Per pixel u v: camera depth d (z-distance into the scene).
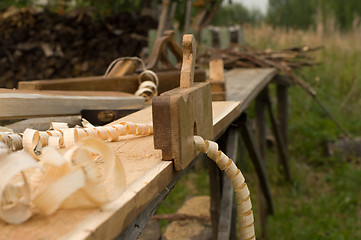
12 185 0.64
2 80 6.52
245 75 4.17
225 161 1.09
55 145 1.07
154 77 2.38
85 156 0.67
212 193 2.87
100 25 6.65
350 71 8.88
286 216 5.11
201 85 1.18
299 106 8.10
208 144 1.08
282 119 6.07
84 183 0.61
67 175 0.61
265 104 5.08
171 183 0.99
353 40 10.23
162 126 0.94
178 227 2.99
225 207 2.47
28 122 1.74
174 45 2.65
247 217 1.12
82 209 0.66
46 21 6.44
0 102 1.42
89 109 1.81
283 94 6.03
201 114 1.14
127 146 1.12
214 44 6.99
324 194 5.78
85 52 6.70
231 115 1.72
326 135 7.11
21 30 6.43
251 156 3.59
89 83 2.14
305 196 5.75
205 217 3.06
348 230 4.80
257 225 4.87
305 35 10.49
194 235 2.86
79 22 6.53
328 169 6.50
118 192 0.69
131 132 1.21
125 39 6.79
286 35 10.65
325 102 8.27
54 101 1.64
